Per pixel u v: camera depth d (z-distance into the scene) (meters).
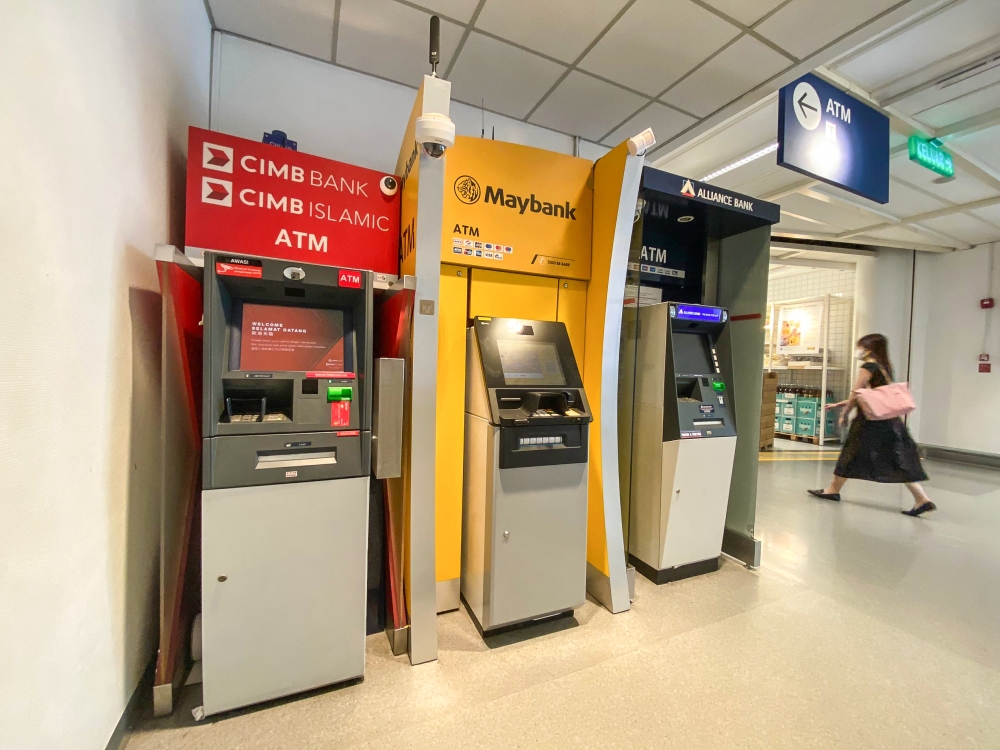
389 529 1.71
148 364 1.48
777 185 4.48
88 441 1.10
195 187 1.69
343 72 2.53
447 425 2.02
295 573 1.39
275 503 1.35
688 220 2.59
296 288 1.42
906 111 3.25
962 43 2.60
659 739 1.34
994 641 1.88
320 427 1.40
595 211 2.22
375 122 2.62
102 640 1.16
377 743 1.30
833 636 1.90
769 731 1.38
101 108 1.14
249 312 1.43
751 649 1.80
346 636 1.47
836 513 3.65
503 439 1.70
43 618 0.91
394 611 1.71
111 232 1.21
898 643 1.86
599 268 2.16
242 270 1.32
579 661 1.70
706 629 1.93
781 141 2.63
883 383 3.74
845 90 2.99
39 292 0.90
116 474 1.25
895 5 2.07
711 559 2.50
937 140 3.55
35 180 0.88
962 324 6.23
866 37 2.29
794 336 7.46
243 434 1.31
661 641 1.84
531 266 2.14
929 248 6.34
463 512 2.07
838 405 3.98
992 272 5.98
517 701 1.48
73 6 1.00
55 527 0.96
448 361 2.01
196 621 1.57
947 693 1.57
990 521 3.50
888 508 3.81
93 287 1.12
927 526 3.36
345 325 1.54
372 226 1.98
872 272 6.65
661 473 2.31
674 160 4.00
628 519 2.55
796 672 1.66
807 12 2.12
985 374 6.01
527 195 2.12
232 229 1.74
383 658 1.69
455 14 2.14
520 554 1.76
